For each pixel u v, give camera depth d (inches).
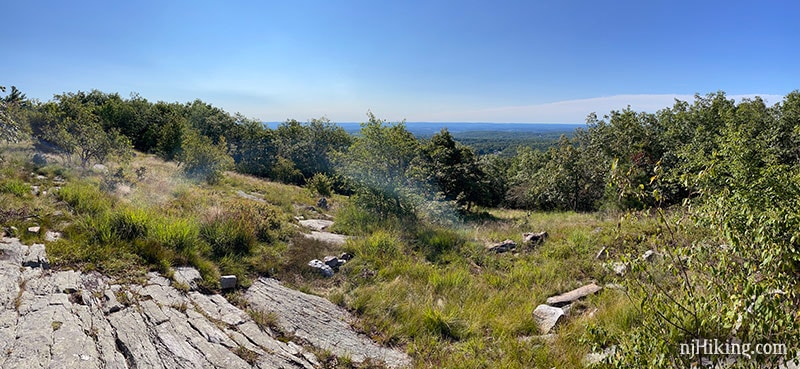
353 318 210.5
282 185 788.0
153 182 483.8
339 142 1418.6
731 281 88.6
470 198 759.1
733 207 109.7
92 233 229.1
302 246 296.4
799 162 401.4
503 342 180.5
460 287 248.1
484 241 351.6
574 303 218.7
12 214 242.5
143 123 1222.3
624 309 181.9
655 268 182.5
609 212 509.7
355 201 430.3
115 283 187.9
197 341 158.7
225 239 265.3
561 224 427.8
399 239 332.8
